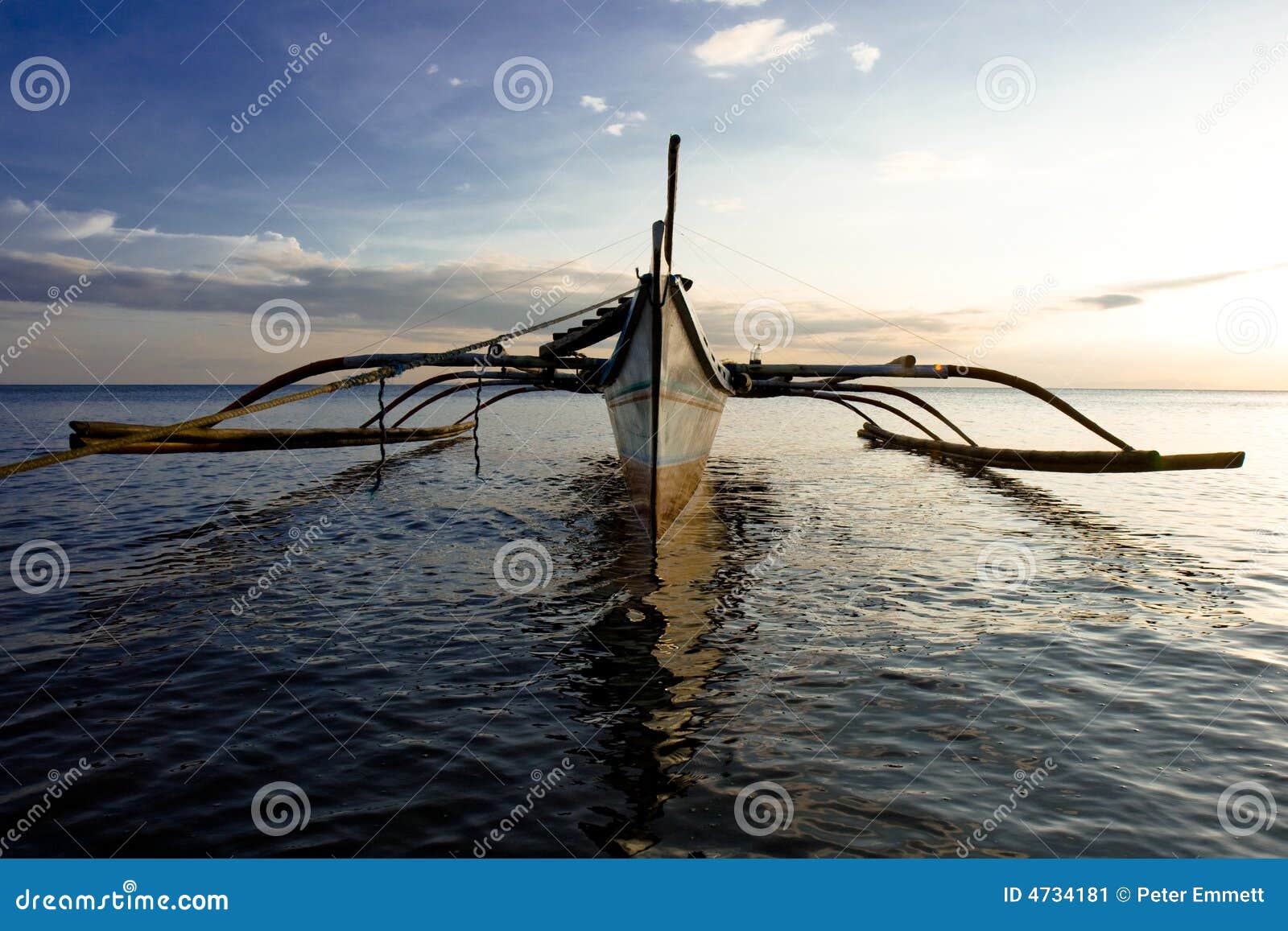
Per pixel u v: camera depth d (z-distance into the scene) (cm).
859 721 600
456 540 1266
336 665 715
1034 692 658
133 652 751
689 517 1494
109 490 1811
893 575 1046
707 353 1289
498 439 3494
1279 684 679
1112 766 535
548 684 670
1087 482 2047
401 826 459
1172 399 18375
